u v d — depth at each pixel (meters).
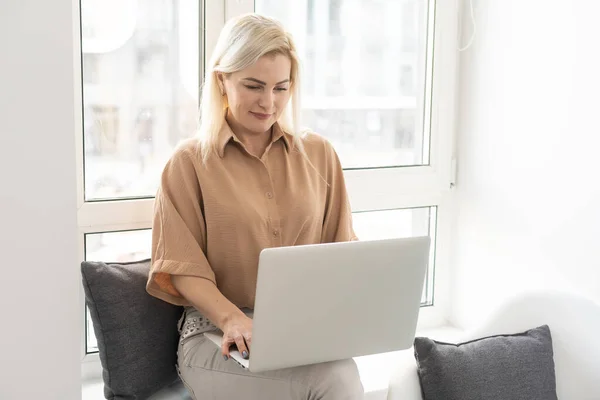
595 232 2.24
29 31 1.70
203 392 1.95
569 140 2.30
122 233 2.32
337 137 2.63
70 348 1.84
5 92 1.70
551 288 2.23
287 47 2.03
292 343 1.71
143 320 2.04
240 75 2.00
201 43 2.33
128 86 2.28
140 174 2.33
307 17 2.51
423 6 2.69
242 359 1.78
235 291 2.08
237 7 2.35
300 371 1.83
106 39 2.23
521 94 2.47
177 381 2.14
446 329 2.80
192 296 1.97
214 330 2.00
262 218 2.06
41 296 1.80
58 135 1.76
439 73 2.69
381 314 1.78
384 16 2.63
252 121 2.04
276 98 2.05
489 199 2.63
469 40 2.68
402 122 2.72
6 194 1.74
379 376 2.40
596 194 2.22
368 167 2.68
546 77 2.37
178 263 1.98
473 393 1.96
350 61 2.61
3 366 1.79
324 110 2.59
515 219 2.53
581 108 2.25
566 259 2.34
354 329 1.77
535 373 2.03
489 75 2.60
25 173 1.74
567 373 2.15
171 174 2.05
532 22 2.41
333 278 1.68
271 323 1.66
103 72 2.24
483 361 2.00
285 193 2.12
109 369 2.00
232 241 2.04
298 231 2.11
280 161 2.15
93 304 2.00
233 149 2.10
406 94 2.71
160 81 2.31
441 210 2.79
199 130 2.12
